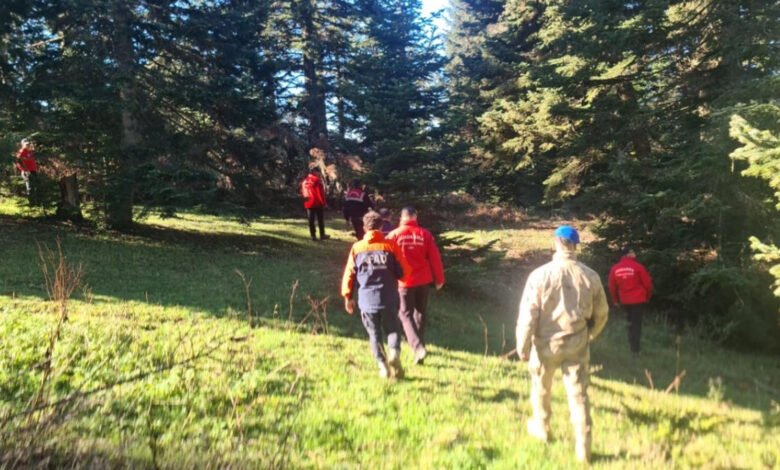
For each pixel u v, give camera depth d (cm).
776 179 653
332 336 729
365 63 1736
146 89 1405
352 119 1504
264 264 1209
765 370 849
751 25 987
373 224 568
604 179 1259
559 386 559
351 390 486
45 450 273
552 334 377
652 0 1053
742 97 941
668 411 476
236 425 373
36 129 1225
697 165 984
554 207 2259
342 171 1928
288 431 370
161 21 1412
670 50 1242
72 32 1298
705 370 799
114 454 292
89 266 964
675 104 1226
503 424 429
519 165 2045
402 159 1211
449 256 1222
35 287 777
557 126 1736
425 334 840
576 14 1263
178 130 1513
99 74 1289
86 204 1330
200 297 862
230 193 1501
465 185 1330
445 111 1531
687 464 362
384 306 545
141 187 1291
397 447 369
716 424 450
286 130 2131
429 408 454
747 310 940
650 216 1124
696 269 1076
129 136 1361
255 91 1634
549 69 1623
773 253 682
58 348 484
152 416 371
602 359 807
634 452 378
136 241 1257
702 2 1125
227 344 584
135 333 570
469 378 569
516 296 1262
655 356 867
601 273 1230
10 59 1242
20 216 1322
